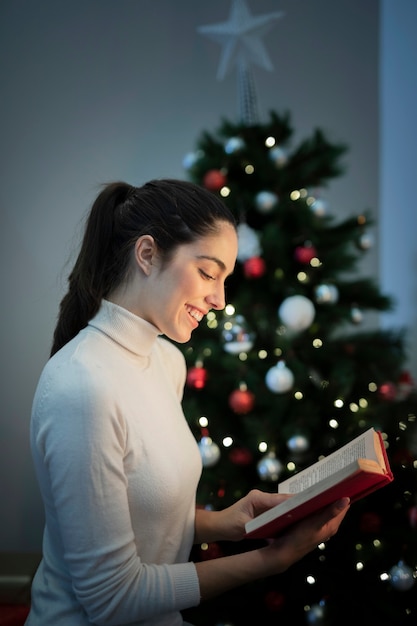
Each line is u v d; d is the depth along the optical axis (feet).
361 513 5.49
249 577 3.22
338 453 3.58
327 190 8.64
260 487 5.51
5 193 8.09
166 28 8.30
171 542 3.33
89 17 8.20
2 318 8.07
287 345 5.80
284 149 6.42
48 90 8.14
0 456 8.02
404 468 5.63
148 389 3.35
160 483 3.15
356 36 8.59
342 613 5.27
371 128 8.66
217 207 3.33
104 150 8.23
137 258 3.26
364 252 6.47
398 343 6.40
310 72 8.52
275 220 5.96
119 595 2.91
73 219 8.14
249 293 5.87
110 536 2.90
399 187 8.17
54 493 2.92
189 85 8.34
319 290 5.87
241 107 7.35
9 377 8.06
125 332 3.32
